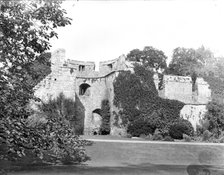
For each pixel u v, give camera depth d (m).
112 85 38.97
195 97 40.22
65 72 36.56
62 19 10.37
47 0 9.98
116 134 36.41
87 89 43.62
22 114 10.05
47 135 10.48
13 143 9.26
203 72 58.06
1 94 9.35
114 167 15.91
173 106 36.72
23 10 9.67
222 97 47.38
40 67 12.12
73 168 15.03
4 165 14.59
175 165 16.95
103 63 43.62
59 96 35.75
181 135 33.28
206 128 35.12
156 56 58.69
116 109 37.22
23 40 9.95
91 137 32.03
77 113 40.53
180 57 60.28
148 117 34.66
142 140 29.39
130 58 59.19
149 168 15.84
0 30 9.51
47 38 10.42
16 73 10.11
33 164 15.06
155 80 38.56
